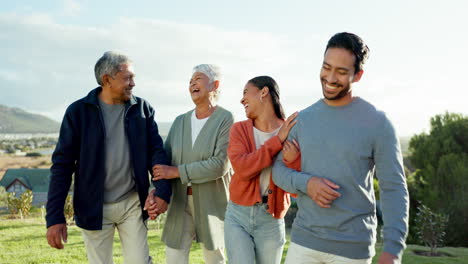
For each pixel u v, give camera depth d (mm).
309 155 2184
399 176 2004
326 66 2062
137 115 3195
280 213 2809
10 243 6094
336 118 2127
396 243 1911
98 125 3018
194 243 6746
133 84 3104
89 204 3006
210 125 3367
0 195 11555
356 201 2064
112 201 3111
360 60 2043
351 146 2051
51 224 2896
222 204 3426
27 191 11000
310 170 2180
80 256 5305
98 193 3012
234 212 2875
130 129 3129
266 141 2652
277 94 2902
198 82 3365
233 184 2871
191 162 3377
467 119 18641
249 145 2846
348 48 2016
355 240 2047
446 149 17812
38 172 53750
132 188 3191
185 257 3477
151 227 9172
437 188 16328
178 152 3451
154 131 3352
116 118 3121
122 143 3121
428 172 17281
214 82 3424
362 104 2113
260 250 2873
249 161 2662
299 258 2184
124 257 3244
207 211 3354
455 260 7723
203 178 3271
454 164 16422
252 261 2781
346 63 2018
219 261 3553
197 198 3371
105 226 3123
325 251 2100
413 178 18344
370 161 2080
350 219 2061
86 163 2992
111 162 3074
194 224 3457
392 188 1992
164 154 3336
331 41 2084
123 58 3027
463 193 15703
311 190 2092
